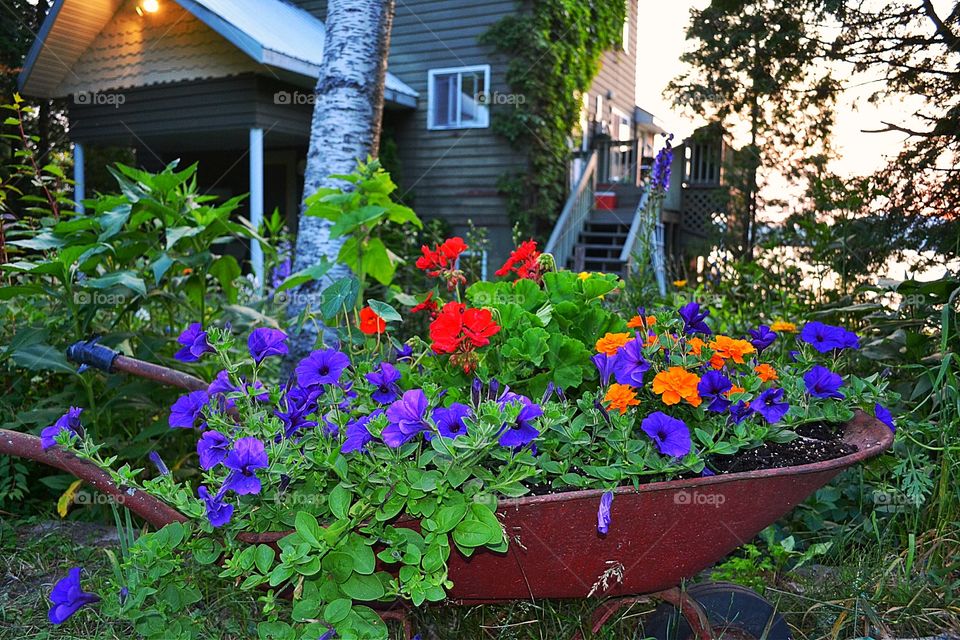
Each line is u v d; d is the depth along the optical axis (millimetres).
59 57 11234
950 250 4453
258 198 10031
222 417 1804
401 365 2156
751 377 1944
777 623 1976
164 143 13188
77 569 1688
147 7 9891
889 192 4723
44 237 3092
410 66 12211
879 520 2770
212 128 10391
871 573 2428
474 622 2238
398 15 12234
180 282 3379
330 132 4246
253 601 2195
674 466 1754
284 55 8883
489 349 2020
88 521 3053
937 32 5203
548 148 11656
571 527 1722
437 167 12102
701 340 2062
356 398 1920
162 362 3111
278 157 13945
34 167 3764
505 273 2480
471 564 1793
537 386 1947
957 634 2219
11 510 3107
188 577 2043
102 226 2986
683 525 1760
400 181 12023
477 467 1680
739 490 1727
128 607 1649
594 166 12570
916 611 2293
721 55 8602
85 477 1717
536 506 1668
